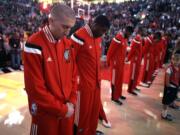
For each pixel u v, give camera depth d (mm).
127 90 5988
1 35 8602
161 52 8977
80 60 2824
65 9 1706
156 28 16406
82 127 2984
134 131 3924
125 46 4844
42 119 1854
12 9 20234
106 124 3945
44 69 1791
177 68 4371
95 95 2975
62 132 2021
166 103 4473
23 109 4473
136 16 21250
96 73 2896
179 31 15023
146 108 5000
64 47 1899
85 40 2764
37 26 13734
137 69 5723
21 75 7086
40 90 1740
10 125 3824
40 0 23562
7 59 8445
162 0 23922
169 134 3941
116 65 4840
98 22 2711
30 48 1742
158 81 7461
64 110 1823
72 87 2023
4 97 5074
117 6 25578
